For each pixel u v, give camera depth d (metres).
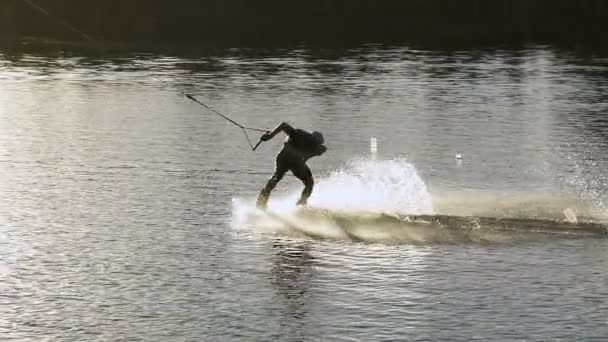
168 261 33.16
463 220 38.94
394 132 67.12
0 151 57.66
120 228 37.97
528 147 59.81
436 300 28.69
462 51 154.25
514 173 50.75
